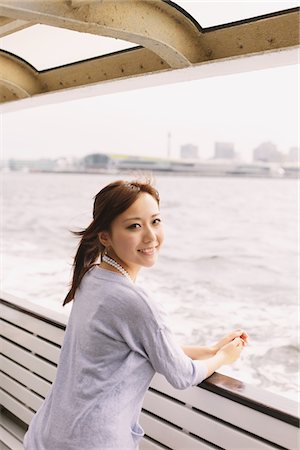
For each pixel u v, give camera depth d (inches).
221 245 1539.1
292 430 70.4
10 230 1776.6
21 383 123.0
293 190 2160.4
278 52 85.4
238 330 82.2
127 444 67.9
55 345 113.4
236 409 77.2
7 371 127.6
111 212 68.6
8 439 120.3
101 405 65.5
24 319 122.5
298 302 1109.1
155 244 70.1
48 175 2375.7
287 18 84.1
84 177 2378.2
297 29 82.7
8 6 73.3
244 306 1042.1
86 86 123.0
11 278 880.3
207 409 81.3
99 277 69.5
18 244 1577.3
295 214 1863.9
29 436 72.1
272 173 2241.6
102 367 66.3
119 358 66.7
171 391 87.0
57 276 898.7
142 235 69.1
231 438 77.6
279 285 1219.9
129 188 69.2
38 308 123.1
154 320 65.1
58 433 67.6
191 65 96.7
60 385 70.8
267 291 1176.8
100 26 82.4
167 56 96.0
